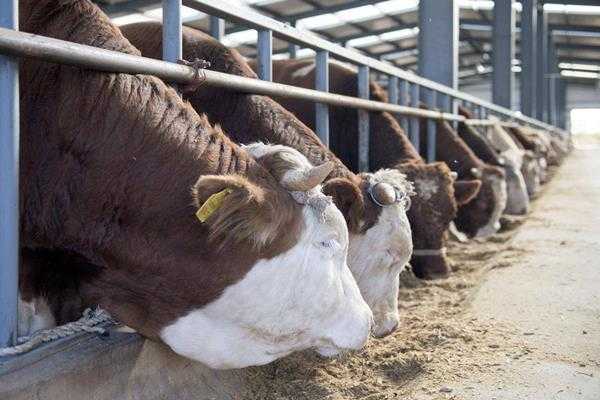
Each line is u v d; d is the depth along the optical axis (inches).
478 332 168.4
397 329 174.2
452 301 209.3
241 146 122.6
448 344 159.5
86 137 110.0
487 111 629.0
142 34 190.5
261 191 102.0
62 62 102.8
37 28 116.6
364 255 167.3
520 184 446.9
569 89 2169.0
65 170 110.7
